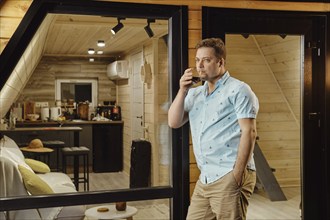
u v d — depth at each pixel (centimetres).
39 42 403
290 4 317
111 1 285
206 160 228
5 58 266
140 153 522
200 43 226
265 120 490
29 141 602
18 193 295
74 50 689
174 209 298
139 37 537
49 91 762
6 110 530
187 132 299
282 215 424
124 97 728
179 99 239
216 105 224
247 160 210
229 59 461
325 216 326
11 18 266
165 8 296
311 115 326
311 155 327
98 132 702
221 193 218
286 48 423
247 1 310
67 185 382
